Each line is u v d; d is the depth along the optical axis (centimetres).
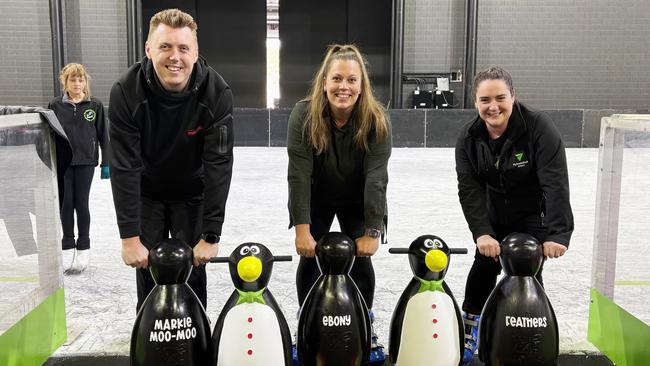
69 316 298
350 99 209
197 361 177
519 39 1188
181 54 193
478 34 1188
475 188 240
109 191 680
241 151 1045
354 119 216
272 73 1505
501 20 1181
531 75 1199
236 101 1240
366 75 214
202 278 238
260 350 172
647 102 1204
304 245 214
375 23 1214
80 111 378
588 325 268
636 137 254
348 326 183
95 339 265
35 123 231
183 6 1197
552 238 221
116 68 1176
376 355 220
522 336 182
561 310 309
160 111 205
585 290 342
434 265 183
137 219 209
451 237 467
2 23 1125
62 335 259
